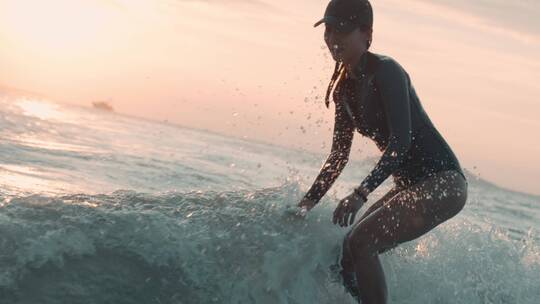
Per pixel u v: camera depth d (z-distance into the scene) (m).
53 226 2.84
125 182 7.40
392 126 2.89
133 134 23.19
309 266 3.12
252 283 2.96
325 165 3.30
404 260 3.47
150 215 3.07
